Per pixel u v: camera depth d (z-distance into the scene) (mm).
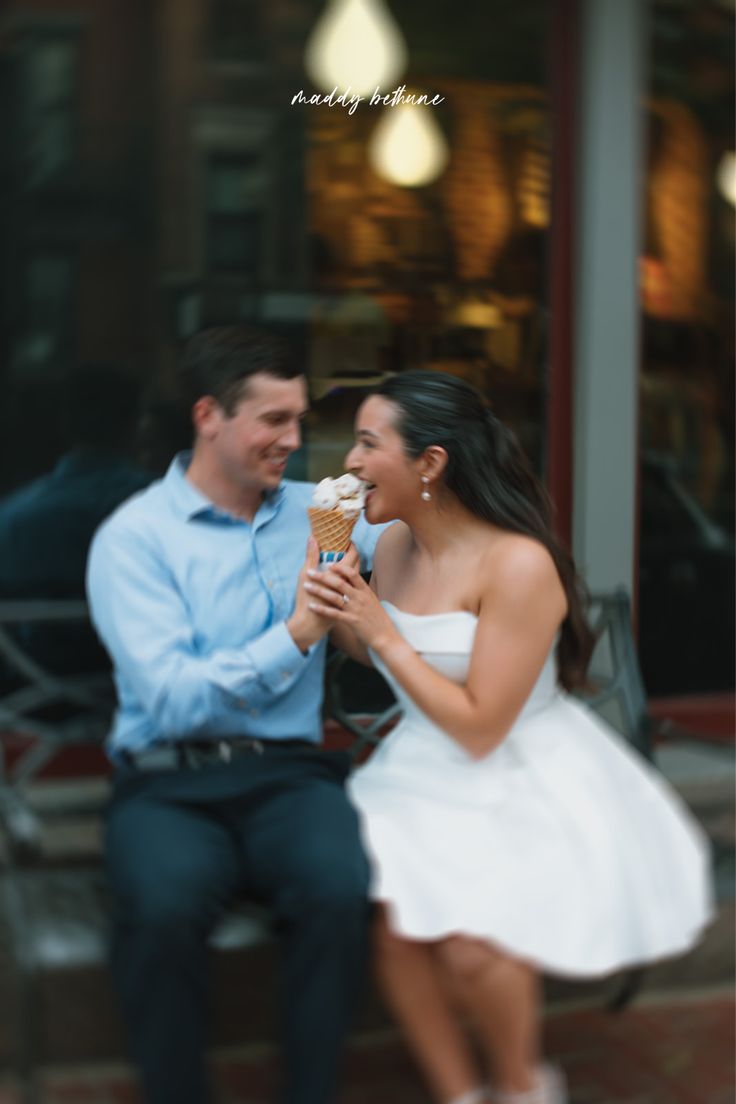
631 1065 3127
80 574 4160
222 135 4195
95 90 4059
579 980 3307
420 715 2820
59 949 2703
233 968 2934
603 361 4453
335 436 4363
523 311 4512
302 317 4352
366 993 3062
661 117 4566
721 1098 2996
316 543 2711
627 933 2660
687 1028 3291
